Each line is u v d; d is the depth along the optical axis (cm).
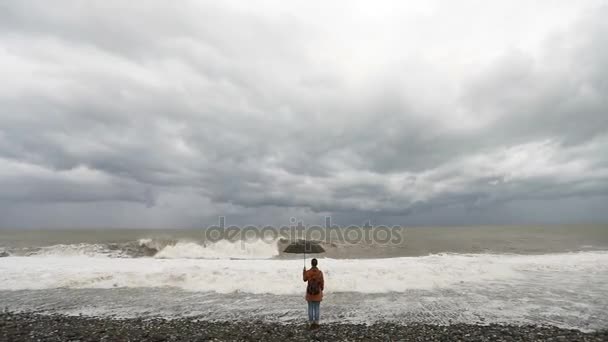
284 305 1220
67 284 1501
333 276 1567
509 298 1299
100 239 4100
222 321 1038
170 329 952
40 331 931
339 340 859
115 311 1150
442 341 852
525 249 2773
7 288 1453
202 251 2670
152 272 1622
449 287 1473
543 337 880
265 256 2573
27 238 4316
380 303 1234
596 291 1403
